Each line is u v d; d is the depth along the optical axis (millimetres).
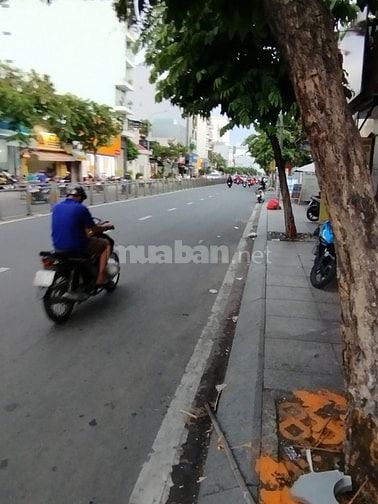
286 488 2400
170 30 7086
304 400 3287
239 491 2406
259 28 4070
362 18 6734
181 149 63812
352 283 2244
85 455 2893
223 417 3248
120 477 2707
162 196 29594
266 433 2871
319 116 2182
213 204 24016
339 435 2855
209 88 8273
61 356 4328
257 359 4012
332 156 2191
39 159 31141
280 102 6980
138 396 3648
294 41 2189
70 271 5242
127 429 3186
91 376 3953
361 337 2229
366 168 2217
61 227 5164
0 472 2711
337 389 3473
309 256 9008
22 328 4984
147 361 4309
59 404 3479
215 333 5113
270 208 20016
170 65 7727
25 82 20703
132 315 5586
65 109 23156
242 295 6598
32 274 7164
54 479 2670
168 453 2941
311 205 15836
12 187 14414
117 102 46250
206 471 2668
